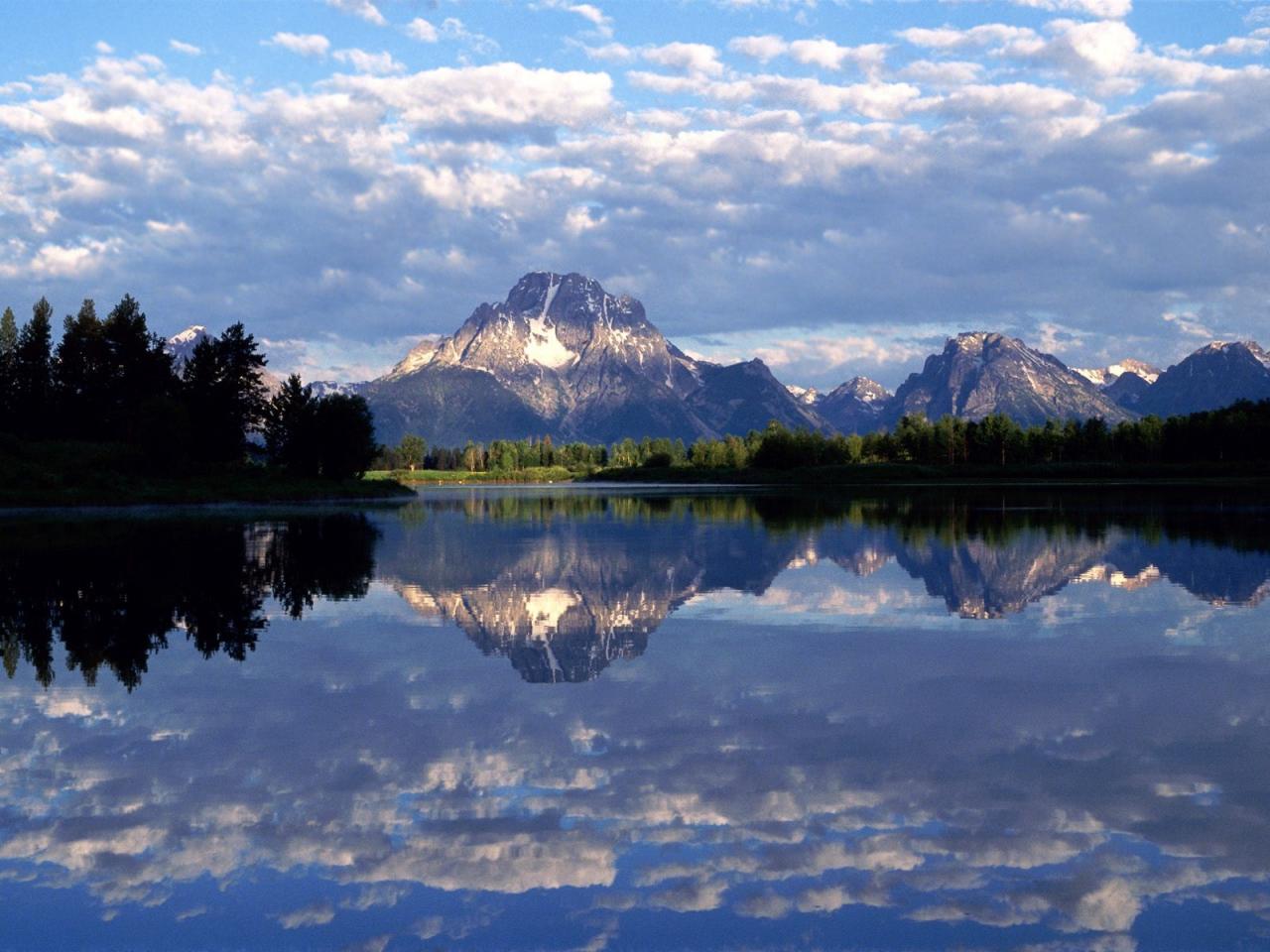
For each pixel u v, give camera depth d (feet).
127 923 21.93
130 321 382.83
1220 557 97.55
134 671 47.96
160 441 325.62
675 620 63.31
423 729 37.29
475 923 21.84
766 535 135.33
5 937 21.33
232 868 24.80
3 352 411.54
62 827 27.50
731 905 22.57
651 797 29.53
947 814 27.91
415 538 136.87
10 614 66.39
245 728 37.58
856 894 22.98
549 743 35.35
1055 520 162.30
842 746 34.65
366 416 396.98
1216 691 42.42
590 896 23.03
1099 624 60.29
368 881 24.07
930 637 56.44
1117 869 24.26
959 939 20.89
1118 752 33.60
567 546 119.75
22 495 246.06
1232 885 23.36
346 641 56.24
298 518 202.18
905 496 300.81
